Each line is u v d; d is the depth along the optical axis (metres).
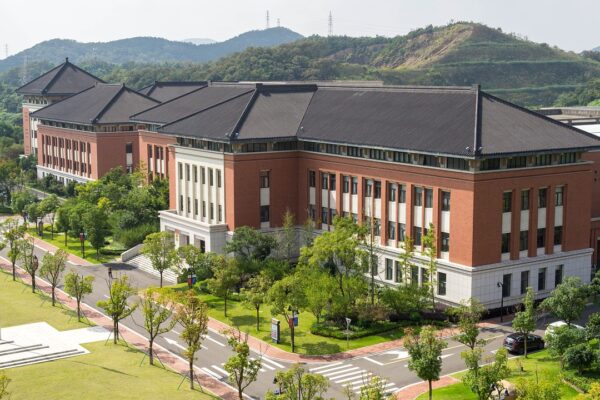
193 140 93.12
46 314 72.31
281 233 88.69
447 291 71.75
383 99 86.75
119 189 108.44
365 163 80.44
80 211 102.56
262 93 95.06
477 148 67.19
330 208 86.62
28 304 75.69
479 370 46.44
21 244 82.25
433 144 71.81
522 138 71.31
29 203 121.25
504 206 71.19
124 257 96.06
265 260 82.56
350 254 69.06
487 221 69.75
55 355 60.47
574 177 75.25
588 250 77.19
